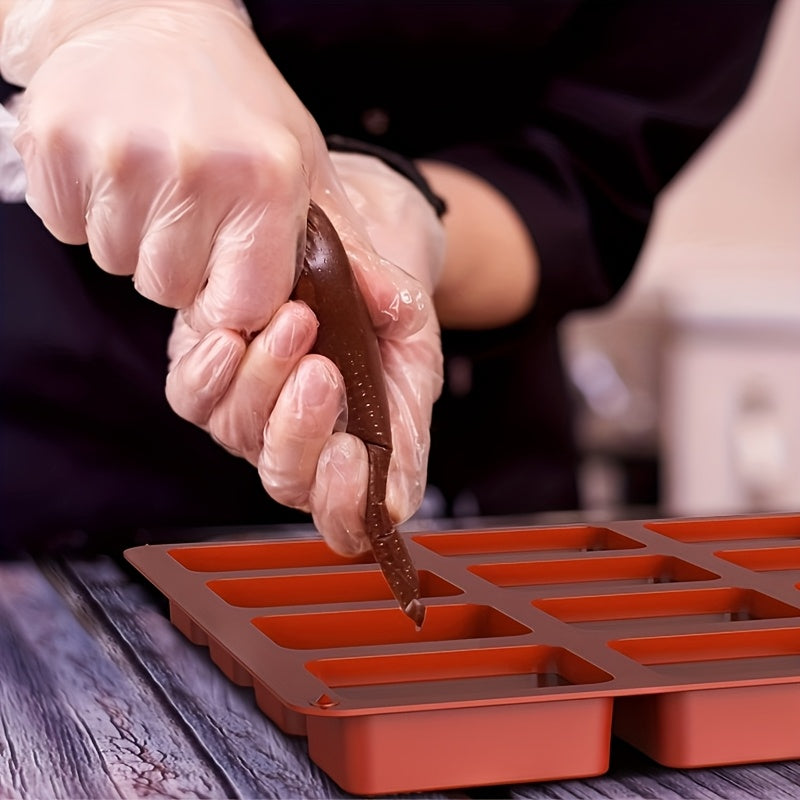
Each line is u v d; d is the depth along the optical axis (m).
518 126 1.22
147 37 0.76
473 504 1.25
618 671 0.76
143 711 0.79
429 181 1.09
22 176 0.79
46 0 0.79
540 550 0.94
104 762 0.75
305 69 1.10
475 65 1.15
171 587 0.85
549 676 0.78
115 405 1.11
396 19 1.09
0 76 0.83
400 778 0.72
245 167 0.73
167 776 0.74
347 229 0.78
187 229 0.74
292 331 0.74
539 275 1.09
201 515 1.15
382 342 0.81
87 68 0.74
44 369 1.09
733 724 0.75
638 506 1.87
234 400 0.76
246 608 0.82
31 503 1.12
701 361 1.81
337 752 0.73
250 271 0.74
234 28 0.79
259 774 0.75
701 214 2.26
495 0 1.11
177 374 0.76
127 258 0.76
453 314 1.08
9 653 0.84
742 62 1.22
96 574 0.94
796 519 0.97
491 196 1.10
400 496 0.80
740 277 1.84
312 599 0.86
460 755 0.73
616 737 0.77
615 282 1.22
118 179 0.73
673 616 0.85
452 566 0.88
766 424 1.79
